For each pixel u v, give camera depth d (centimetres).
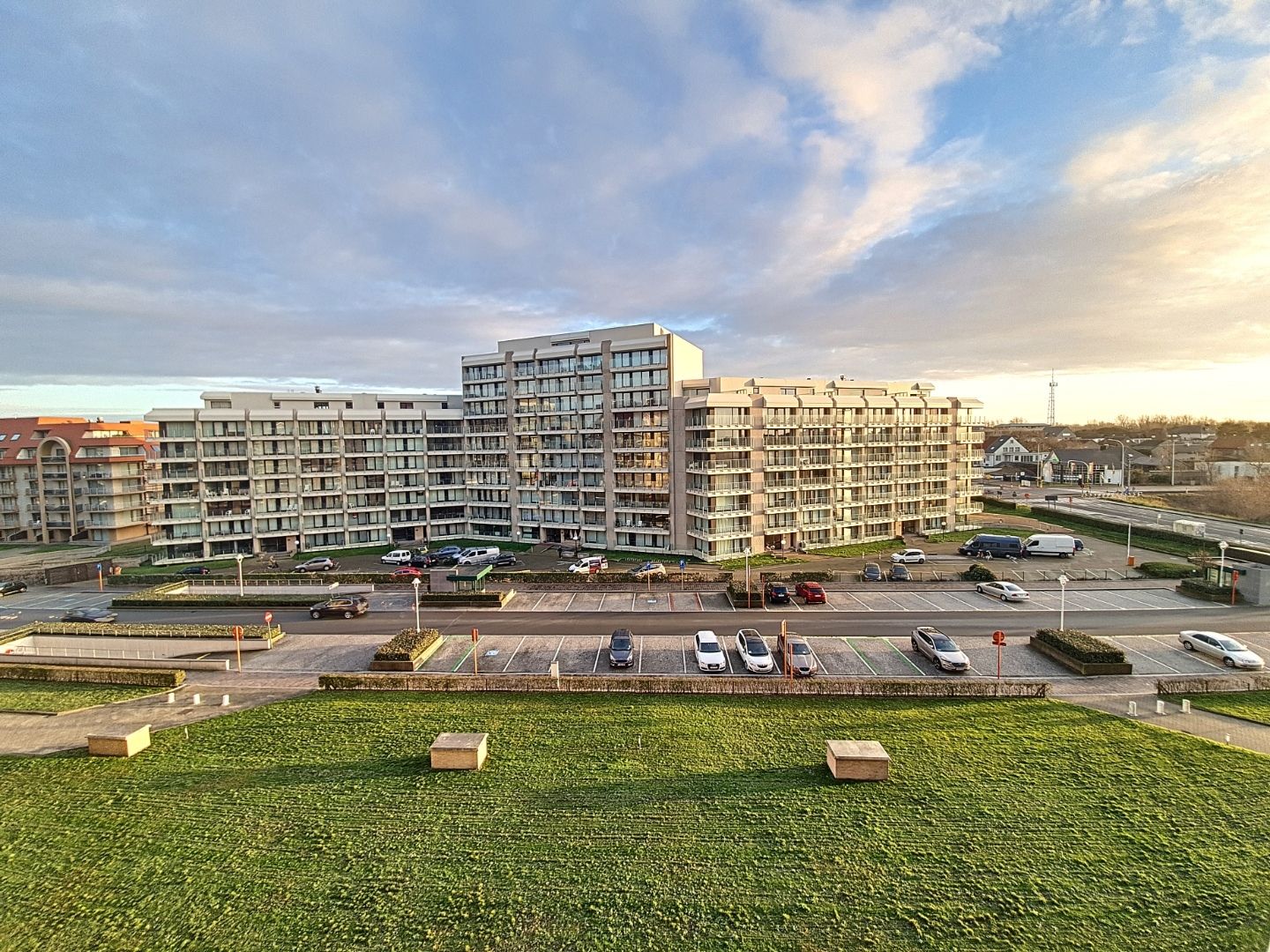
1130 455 15438
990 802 2741
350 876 2356
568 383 9244
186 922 2158
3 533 10869
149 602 6025
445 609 5769
